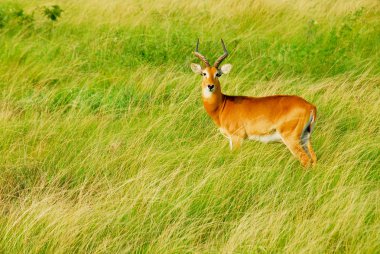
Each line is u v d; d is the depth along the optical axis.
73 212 21.31
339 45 40.38
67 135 28.44
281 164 25.33
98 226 21.05
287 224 20.48
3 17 44.53
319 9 48.66
